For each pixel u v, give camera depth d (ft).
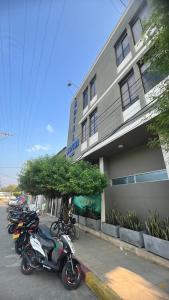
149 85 22.76
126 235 21.89
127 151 30.22
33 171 36.83
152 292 11.73
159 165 23.49
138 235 19.89
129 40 28.02
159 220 20.35
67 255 13.89
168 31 8.80
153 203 23.32
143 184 25.45
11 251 21.90
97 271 15.28
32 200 102.73
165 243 16.33
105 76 34.14
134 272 14.89
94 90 39.78
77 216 39.37
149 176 24.82
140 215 25.16
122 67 29.19
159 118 9.98
